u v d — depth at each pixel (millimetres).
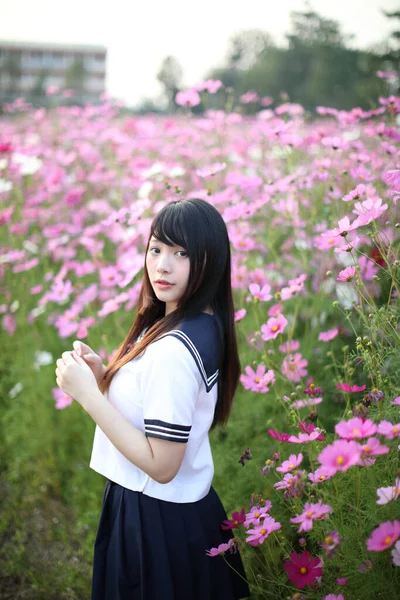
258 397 1966
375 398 1253
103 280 2301
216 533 1323
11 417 2613
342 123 2445
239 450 1853
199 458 1308
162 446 1112
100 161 3609
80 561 2006
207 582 1264
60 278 2533
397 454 1243
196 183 3068
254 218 2607
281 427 1831
